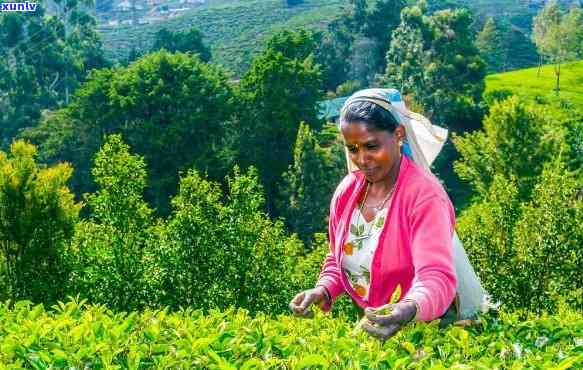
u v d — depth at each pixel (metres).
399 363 3.71
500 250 23.77
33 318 4.83
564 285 22.67
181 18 162.62
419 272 4.02
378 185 4.36
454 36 74.50
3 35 85.62
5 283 22.38
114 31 166.75
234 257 23.14
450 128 72.25
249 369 3.75
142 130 55.75
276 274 23.72
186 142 56.66
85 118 59.34
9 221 21.98
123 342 4.18
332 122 78.88
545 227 22.86
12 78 79.44
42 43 86.31
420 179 4.22
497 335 4.53
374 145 4.16
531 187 41.97
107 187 23.58
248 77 59.62
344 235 4.51
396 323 3.69
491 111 46.03
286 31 69.44
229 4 169.50
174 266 23.03
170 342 4.20
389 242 4.27
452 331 4.30
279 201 51.06
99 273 22.97
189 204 23.38
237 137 58.56
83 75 89.44
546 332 4.67
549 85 85.19
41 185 22.25
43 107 81.88
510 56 111.12
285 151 58.31
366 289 4.52
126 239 23.52
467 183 63.44
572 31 89.19
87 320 4.56
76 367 3.83
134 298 22.89
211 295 22.55
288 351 4.08
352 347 4.08
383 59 93.31
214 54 139.00
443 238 4.09
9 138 76.25
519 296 23.11
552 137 45.56
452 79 73.31
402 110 4.30
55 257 22.50
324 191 49.62
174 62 60.16
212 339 4.07
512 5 181.38
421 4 79.31
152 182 54.53
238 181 23.86
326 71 92.25
